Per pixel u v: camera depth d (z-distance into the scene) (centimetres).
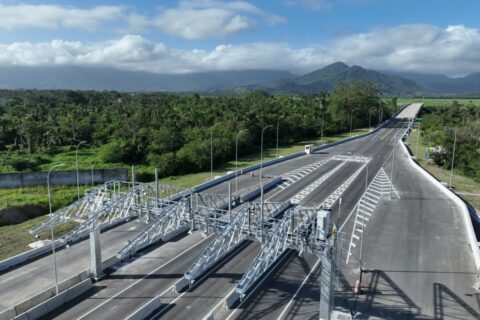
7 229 4562
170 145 8900
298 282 3094
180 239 4031
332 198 5406
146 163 8612
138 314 2602
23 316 2569
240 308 2731
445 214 4656
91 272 3206
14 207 5469
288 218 2703
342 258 3456
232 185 6222
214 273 3269
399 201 5191
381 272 3212
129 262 3494
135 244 2952
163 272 3306
